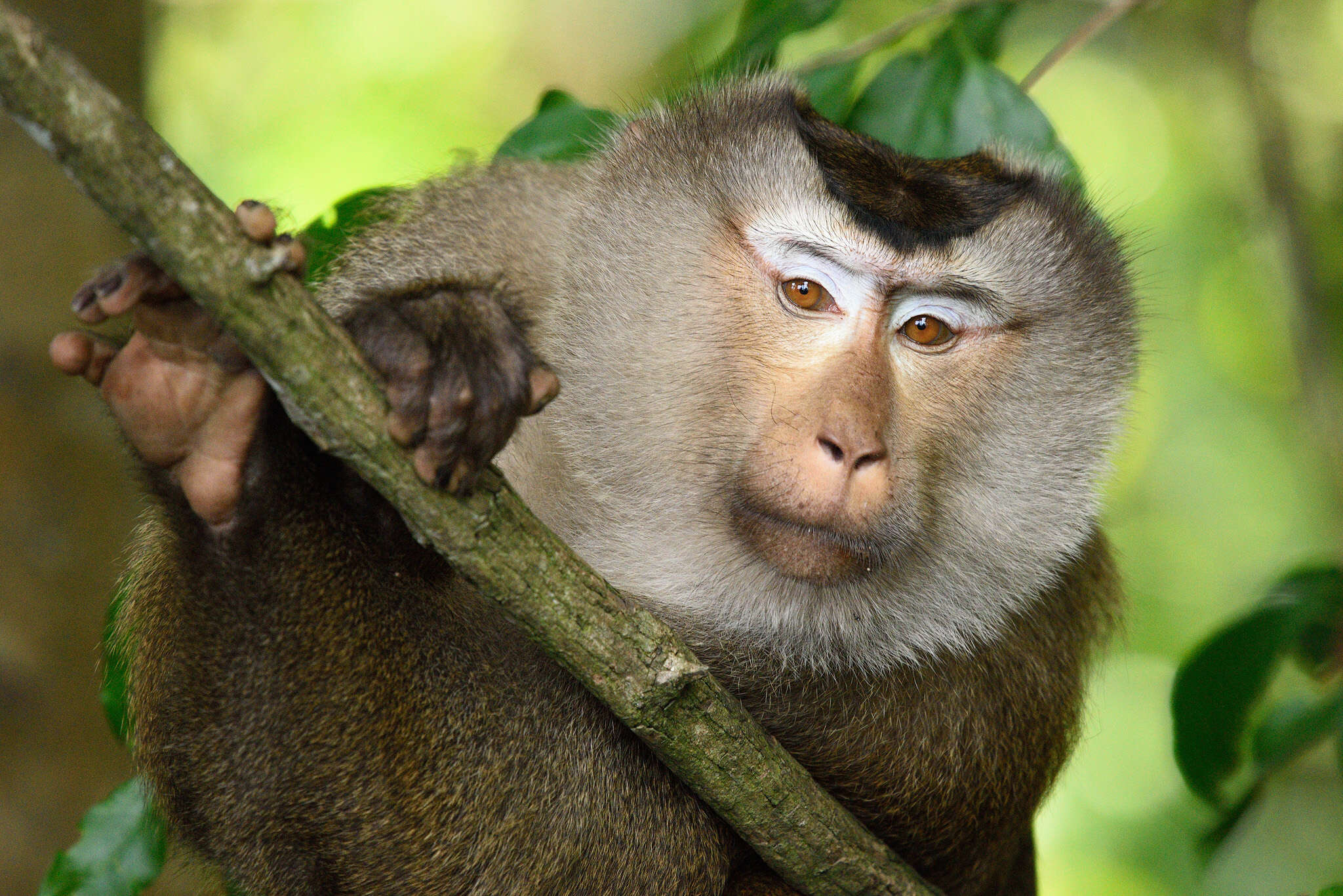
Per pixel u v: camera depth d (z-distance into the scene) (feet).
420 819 24.57
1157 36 69.97
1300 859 67.56
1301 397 60.18
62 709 41.86
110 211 17.37
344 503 23.76
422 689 24.66
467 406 20.18
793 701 30.07
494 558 20.97
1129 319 33.45
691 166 31.55
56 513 42.68
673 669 22.79
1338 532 49.96
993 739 31.40
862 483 28.86
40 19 44.14
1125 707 72.18
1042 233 31.60
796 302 30.12
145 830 31.53
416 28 82.17
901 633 30.86
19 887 40.40
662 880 27.27
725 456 29.99
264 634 23.12
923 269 29.76
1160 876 66.85
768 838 25.41
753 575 29.96
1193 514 76.59
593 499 30.66
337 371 19.38
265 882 24.93
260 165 75.46
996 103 35.45
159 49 74.84
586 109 35.68
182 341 20.12
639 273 31.04
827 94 36.09
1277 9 68.18
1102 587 35.68
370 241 32.63
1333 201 65.77
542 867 25.93
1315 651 42.16
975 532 31.53
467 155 34.81
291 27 79.30
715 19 77.61
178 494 22.47
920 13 36.65
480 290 22.13
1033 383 31.76
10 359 42.78
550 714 26.37
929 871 31.76
